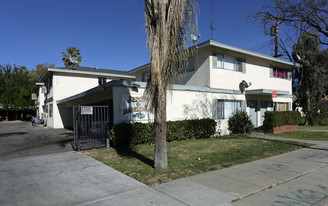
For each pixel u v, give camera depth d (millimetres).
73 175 5434
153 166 6043
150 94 5828
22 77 37281
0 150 9023
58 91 20125
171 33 5672
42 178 5223
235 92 13977
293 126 14703
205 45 12812
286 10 10008
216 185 4684
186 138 10945
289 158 7156
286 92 15469
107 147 8812
